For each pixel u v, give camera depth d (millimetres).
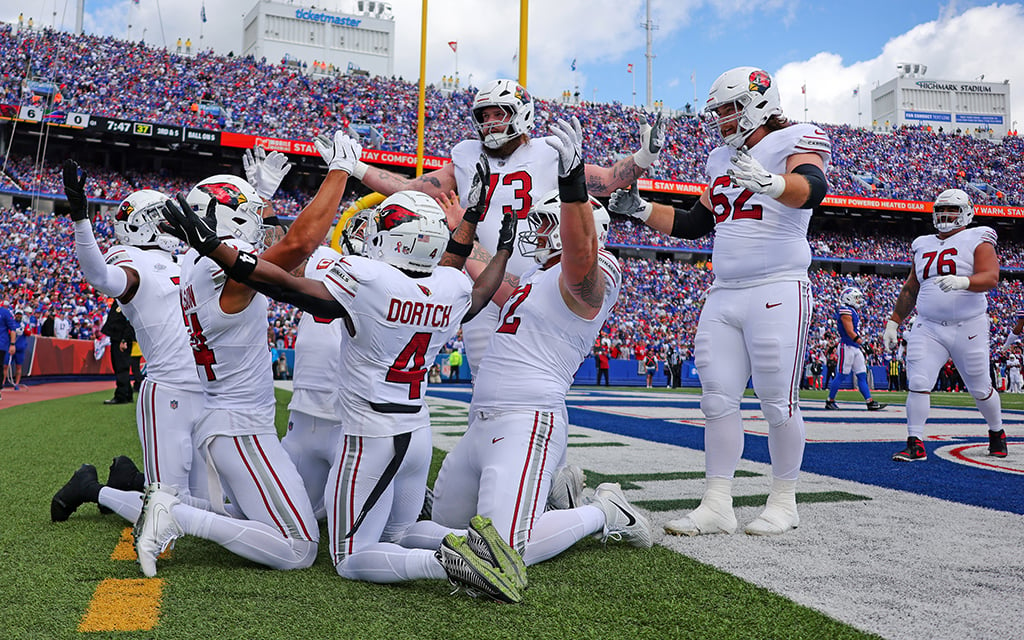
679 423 9016
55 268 23578
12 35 30172
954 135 41031
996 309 33531
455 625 2158
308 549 2744
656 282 31812
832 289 33500
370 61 49062
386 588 2504
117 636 2047
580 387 22500
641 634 2109
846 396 18656
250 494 2742
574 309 2893
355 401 2621
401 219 2611
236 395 2789
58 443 6059
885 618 2256
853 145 39250
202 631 2092
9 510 3660
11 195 27359
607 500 3014
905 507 4000
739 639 2084
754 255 3545
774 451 3521
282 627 2129
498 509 2648
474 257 3812
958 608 2350
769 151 3561
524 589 2438
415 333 2613
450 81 41000
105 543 3053
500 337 2969
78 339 18375
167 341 3361
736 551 3053
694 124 37812
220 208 3043
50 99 28234
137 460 5312
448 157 32750
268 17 46938
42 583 2518
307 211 2646
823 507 3998
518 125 3869
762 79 3576
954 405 14406
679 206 36094
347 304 2498
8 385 13461
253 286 2352
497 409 2863
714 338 3607
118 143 28609
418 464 2752
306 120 32438
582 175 2566
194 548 3021
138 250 3459
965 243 6059
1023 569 2797
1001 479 4980
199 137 27766
